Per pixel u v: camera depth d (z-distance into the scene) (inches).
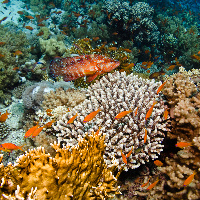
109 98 36.2
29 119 50.6
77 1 134.0
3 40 70.6
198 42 95.7
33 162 19.3
